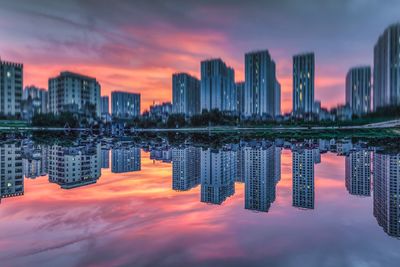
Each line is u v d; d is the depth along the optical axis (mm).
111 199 30766
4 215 24734
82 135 131750
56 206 27688
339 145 95188
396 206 27656
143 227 22156
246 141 112500
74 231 21141
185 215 25234
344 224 22797
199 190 36656
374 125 179500
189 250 18047
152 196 32594
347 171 50375
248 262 16734
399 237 19703
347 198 31562
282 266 16188
